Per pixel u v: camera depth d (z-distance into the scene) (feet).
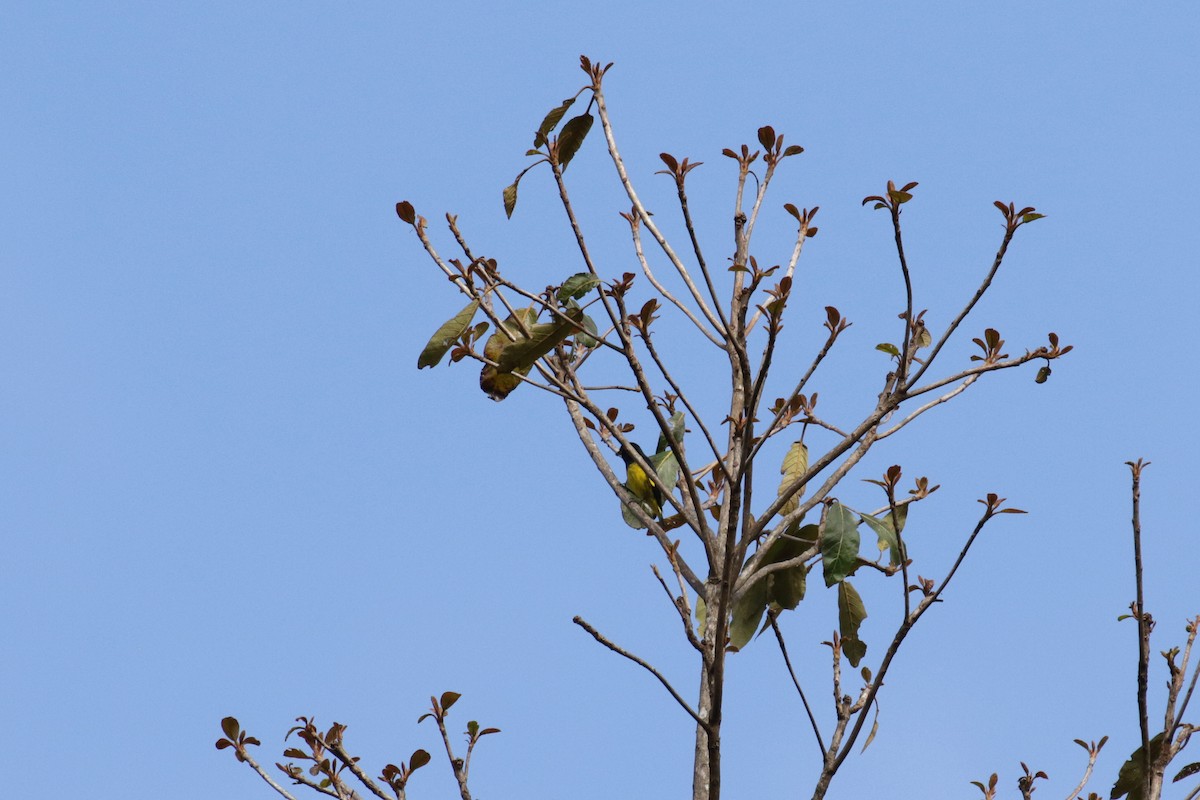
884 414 33.71
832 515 35.47
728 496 36.70
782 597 38.40
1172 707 34.35
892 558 35.45
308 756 32.32
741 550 34.22
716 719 32.32
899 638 33.06
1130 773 36.06
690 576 38.24
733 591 35.65
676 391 34.01
